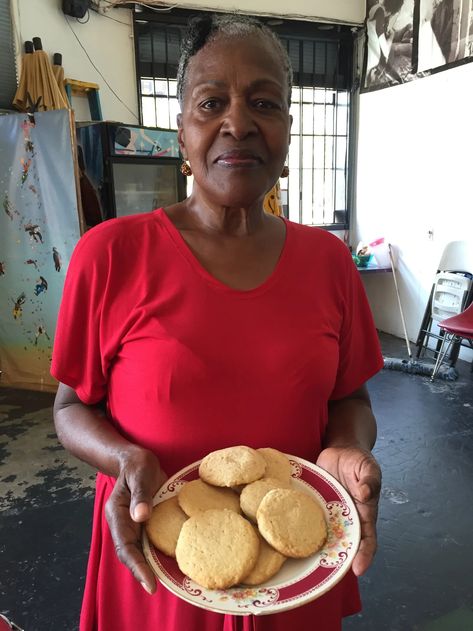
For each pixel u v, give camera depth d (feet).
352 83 15.96
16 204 10.53
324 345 2.61
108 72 13.11
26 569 6.08
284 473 2.37
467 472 8.00
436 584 5.76
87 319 2.59
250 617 2.47
